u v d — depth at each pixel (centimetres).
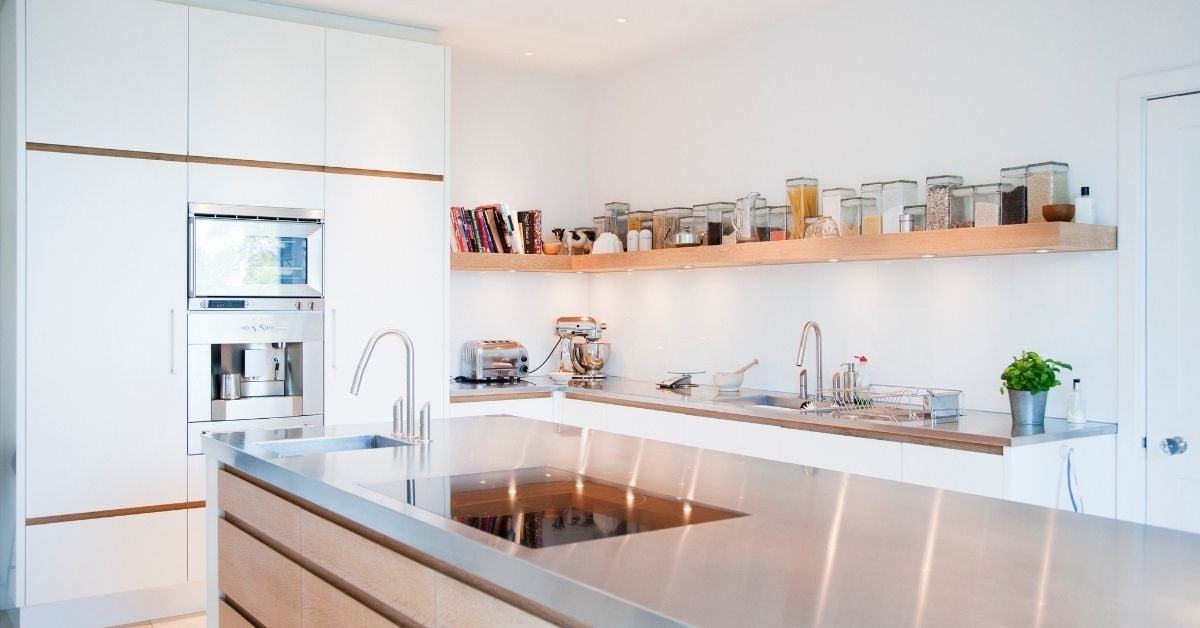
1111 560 163
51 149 408
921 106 434
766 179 509
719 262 480
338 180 475
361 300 481
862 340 458
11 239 417
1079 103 377
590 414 527
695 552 168
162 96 431
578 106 636
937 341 426
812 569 157
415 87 495
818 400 456
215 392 455
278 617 274
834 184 473
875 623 130
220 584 324
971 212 392
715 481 242
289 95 461
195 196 439
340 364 476
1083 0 376
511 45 548
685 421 465
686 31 519
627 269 556
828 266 474
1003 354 402
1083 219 368
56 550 410
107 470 420
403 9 479
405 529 202
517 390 532
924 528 187
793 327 492
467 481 244
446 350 504
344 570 235
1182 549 170
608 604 143
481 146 598
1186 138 349
